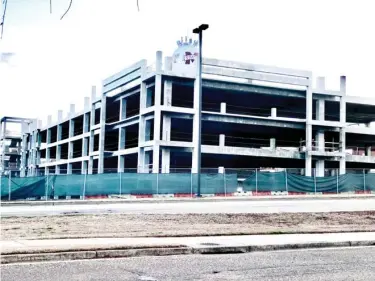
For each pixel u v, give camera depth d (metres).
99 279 7.91
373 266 9.44
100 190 37.62
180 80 51.09
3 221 17.59
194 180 39.88
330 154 57.78
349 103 61.44
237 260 10.23
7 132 104.25
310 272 8.70
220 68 52.28
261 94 56.47
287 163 65.25
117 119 72.75
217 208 25.28
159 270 8.87
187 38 52.91
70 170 71.56
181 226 16.45
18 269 8.88
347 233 15.16
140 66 52.31
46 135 89.69
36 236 13.39
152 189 38.81
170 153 54.66
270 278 8.09
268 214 21.25
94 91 64.31
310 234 14.73
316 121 57.34
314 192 43.41
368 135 65.25
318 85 58.41
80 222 17.44
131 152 54.00
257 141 70.25
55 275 8.27
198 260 10.22
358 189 45.28
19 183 35.06
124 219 18.61
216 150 52.19
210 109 65.06
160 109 48.91
